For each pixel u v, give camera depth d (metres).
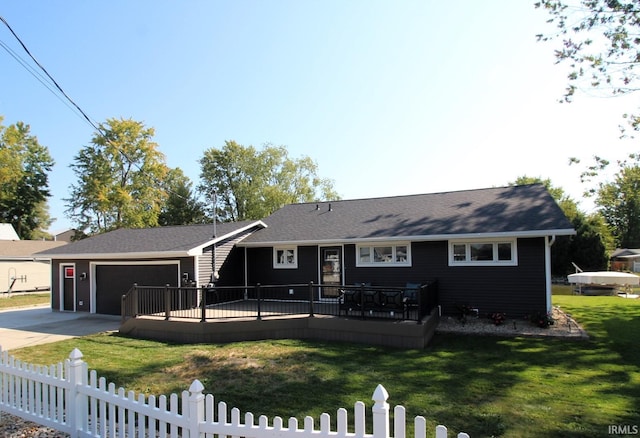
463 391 6.74
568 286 27.19
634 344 9.76
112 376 7.78
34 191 45.78
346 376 7.61
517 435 5.08
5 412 5.66
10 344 11.09
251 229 17.64
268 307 14.02
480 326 11.88
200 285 14.77
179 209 47.03
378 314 11.42
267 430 3.44
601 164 15.82
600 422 5.46
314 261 15.90
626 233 51.31
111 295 16.81
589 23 12.61
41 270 32.09
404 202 17.48
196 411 3.67
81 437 4.64
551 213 12.68
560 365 8.23
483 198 15.79
